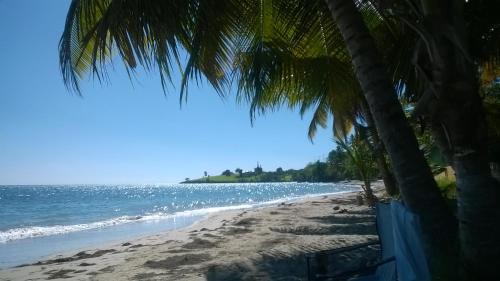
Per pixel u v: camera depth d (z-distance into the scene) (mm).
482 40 6938
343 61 7781
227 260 8109
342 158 26094
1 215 31688
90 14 5387
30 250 13609
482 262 3650
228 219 17391
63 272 8273
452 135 3738
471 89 3633
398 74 7508
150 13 4656
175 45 4789
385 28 7629
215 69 6195
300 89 8656
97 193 92500
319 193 61625
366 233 10742
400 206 3527
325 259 4246
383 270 4191
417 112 3873
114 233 17906
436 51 3652
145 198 63906
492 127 9797
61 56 5414
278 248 8930
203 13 5039
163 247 10406
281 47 7348
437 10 3594
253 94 7605
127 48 5000
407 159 4086
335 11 4426
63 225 22812
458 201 3832
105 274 7750
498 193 3709
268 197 56375
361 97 9781
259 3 6715
